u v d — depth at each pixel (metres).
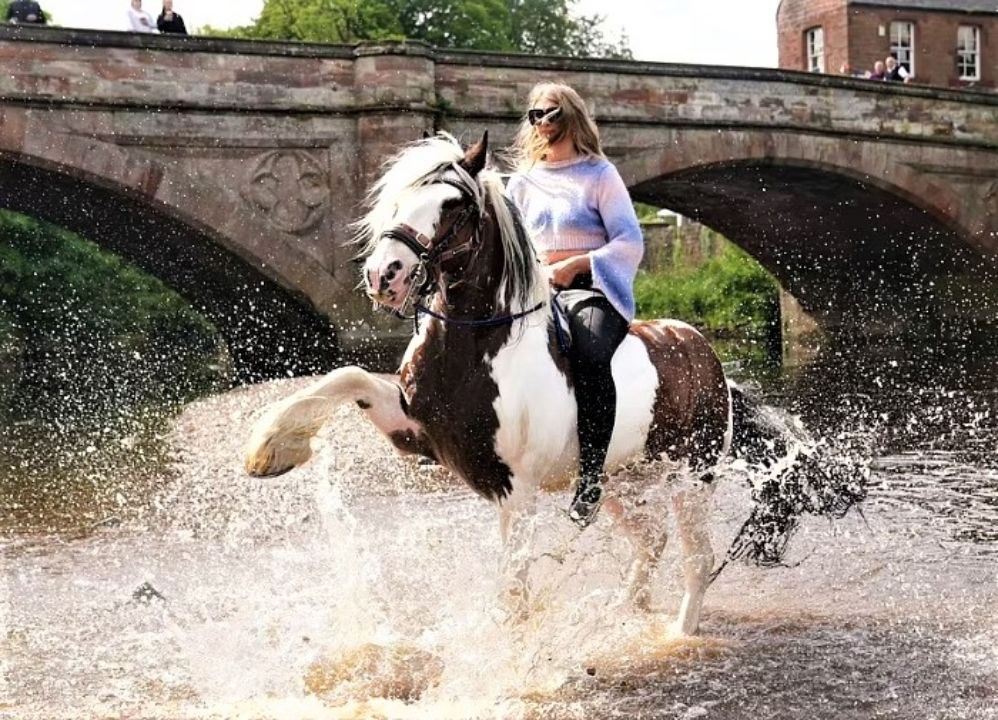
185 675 5.25
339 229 20.86
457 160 4.69
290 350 23.58
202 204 20.09
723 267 43.19
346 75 20.89
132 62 19.58
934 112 28.11
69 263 33.50
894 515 8.85
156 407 21.14
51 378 28.19
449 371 4.77
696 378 5.58
